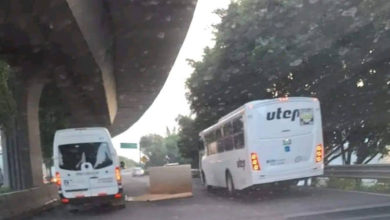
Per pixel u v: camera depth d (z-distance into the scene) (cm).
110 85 3003
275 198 1734
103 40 2119
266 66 2288
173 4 1903
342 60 2048
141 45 2375
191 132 4716
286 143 1714
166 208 1745
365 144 2620
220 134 2116
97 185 1803
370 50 1939
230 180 1986
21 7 1486
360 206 1327
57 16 1552
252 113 1714
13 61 2095
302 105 1744
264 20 2236
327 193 1753
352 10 1828
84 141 1825
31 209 1858
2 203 1588
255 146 1700
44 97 3141
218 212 1484
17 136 2400
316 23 2008
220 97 2962
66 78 2481
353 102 2264
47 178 4219
